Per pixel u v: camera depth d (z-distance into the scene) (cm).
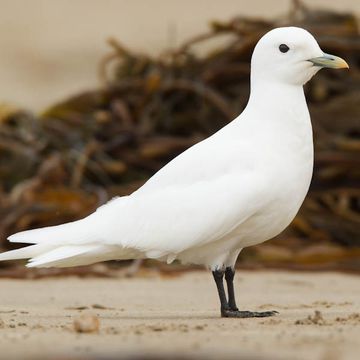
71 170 1681
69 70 3219
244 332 916
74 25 3616
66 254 1062
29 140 1747
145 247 1068
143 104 1756
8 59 3316
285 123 1088
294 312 1098
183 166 1081
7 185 1717
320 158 1642
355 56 1756
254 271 1476
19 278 1402
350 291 1306
